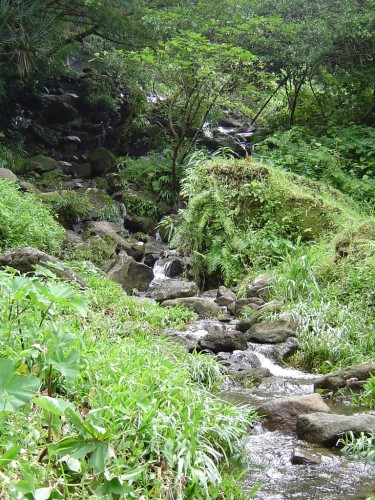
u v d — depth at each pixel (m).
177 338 7.00
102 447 2.68
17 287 3.55
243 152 18.06
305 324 7.48
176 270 11.17
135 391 3.70
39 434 3.04
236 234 10.62
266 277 9.12
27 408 3.23
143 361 4.55
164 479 3.26
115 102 18.88
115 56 16.70
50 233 10.05
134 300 8.00
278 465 4.10
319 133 15.73
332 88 16.41
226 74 14.44
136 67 16.34
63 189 14.71
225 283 10.21
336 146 13.71
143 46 16.33
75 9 16.06
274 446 4.41
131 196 14.69
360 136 14.60
